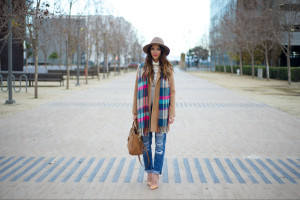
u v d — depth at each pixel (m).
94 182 4.07
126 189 3.85
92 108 10.73
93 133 6.98
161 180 4.17
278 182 4.11
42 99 13.23
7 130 7.23
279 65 39.50
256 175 4.36
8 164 4.82
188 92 16.66
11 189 3.84
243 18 29.66
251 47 32.12
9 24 11.20
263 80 27.95
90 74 28.62
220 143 6.13
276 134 6.91
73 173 4.41
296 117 9.04
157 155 3.89
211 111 10.14
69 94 15.38
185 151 5.57
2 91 16.42
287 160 5.06
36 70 13.60
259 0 26.19
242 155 5.33
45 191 3.78
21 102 12.16
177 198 3.59
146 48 3.90
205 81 26.95
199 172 4.48
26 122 8.20
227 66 51.81
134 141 3.87
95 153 5.42
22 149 5.66
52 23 18.34
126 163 4.86
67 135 6.77
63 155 5.30
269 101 12.79
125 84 22.64
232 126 7.77
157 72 3.88
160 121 3.84
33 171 4.50
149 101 3.88
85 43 25.59
